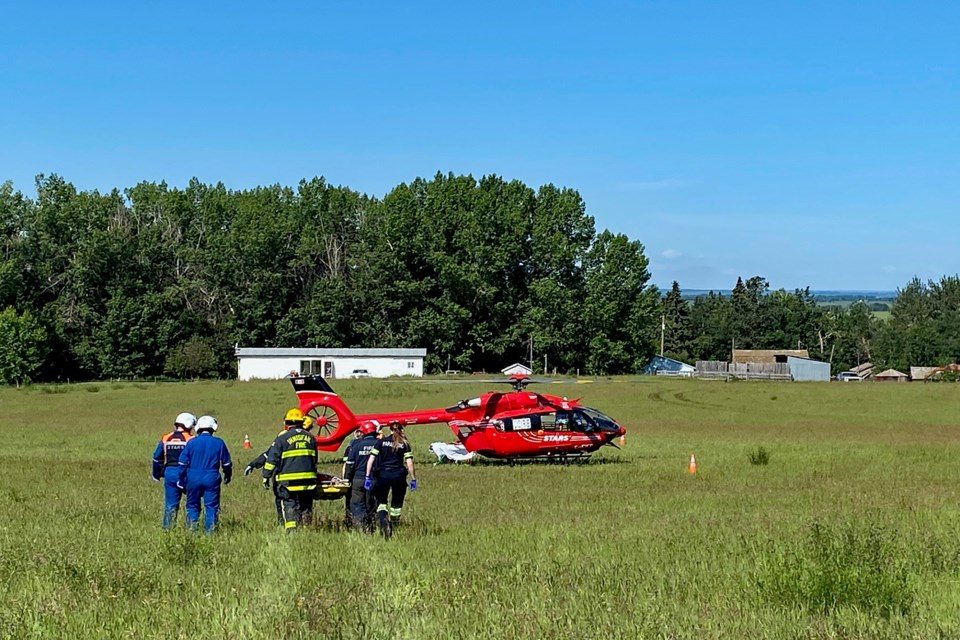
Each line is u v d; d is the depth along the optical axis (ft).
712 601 28.48
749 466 78.33
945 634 25.11
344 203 334.03
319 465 84.12
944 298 579.48
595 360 315.17
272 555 33.53
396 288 308.40
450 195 319.27
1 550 35.60
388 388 185.47
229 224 334.85
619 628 24.79
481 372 319.68
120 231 295.89
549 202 327.26
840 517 46.75
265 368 276.00
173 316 295.89
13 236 295.28
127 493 58.23
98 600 27.73
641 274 317.22
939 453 89.56
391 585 28.76
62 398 189.26
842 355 499.51
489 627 24.88
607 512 51.16
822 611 27.71
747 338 475.31
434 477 70.95
